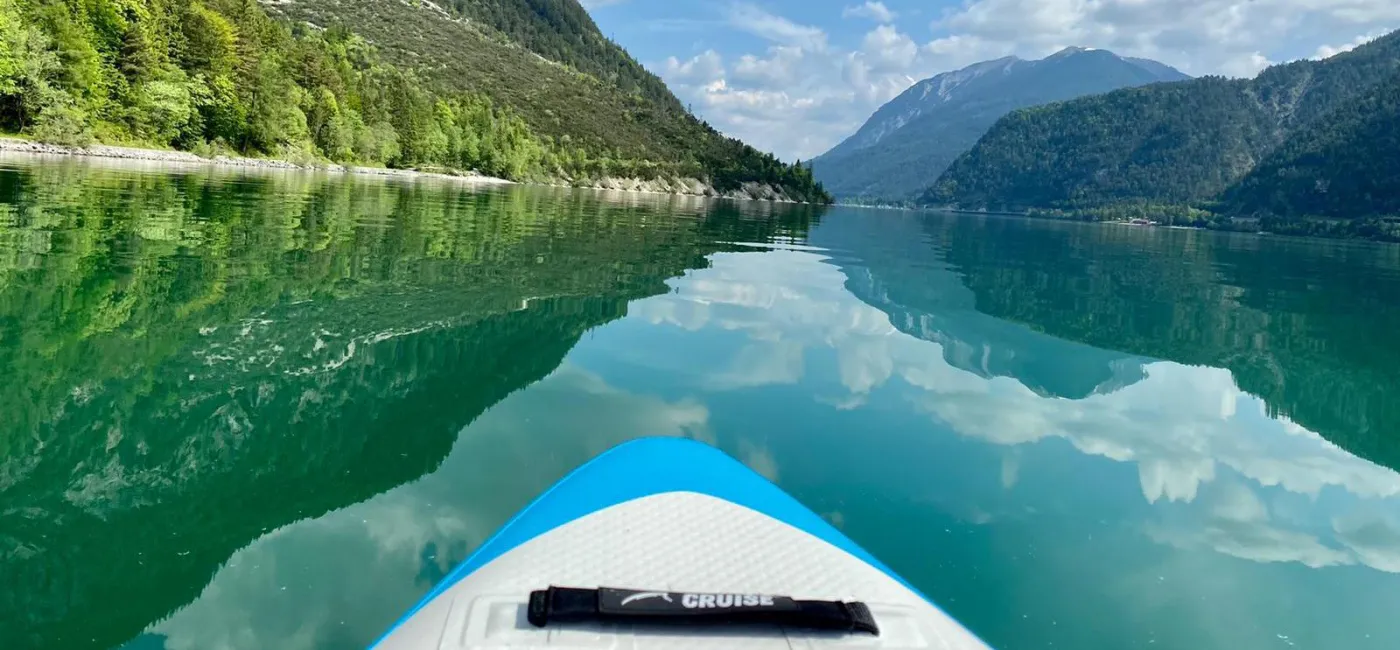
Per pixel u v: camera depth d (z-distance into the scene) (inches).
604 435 161.6
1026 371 233.9
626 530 94.8
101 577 101.7
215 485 128.2
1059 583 117.9
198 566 105.8
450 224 560.7
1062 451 171.2
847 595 80.7
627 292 316.2
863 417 184.9
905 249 633.0
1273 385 229.5
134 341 197.2
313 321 228.7
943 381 218.8
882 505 140.5
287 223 478.9
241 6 2134.6
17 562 103.7
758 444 164.7
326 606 98.6
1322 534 137.9
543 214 775.1
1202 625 108.5
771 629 66.7
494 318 250.2
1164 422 193.9
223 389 168.9
